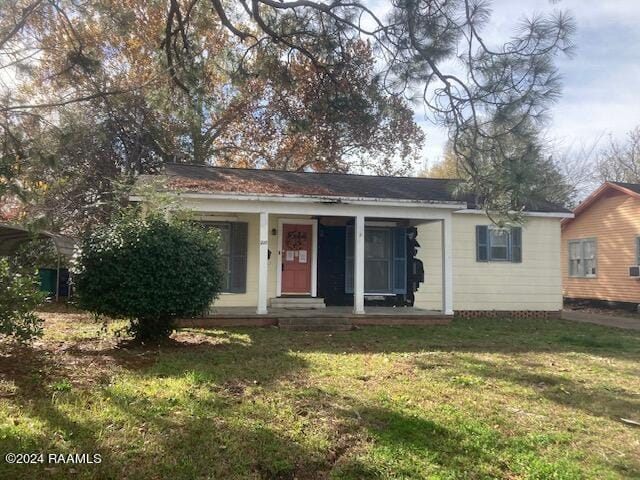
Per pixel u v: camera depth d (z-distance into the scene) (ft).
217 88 63.98
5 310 21.63
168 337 28.73
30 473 11.91
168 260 26.68
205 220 43.21
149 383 19.34
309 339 32.22
